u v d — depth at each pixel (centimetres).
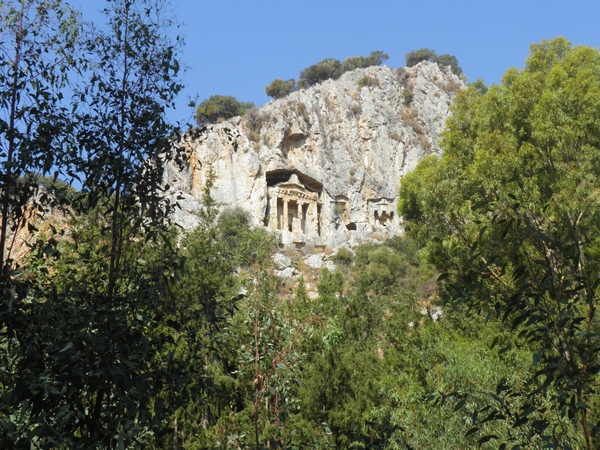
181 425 1700
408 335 2252
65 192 874
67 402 778
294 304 1691
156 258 940
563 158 2748
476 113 3328
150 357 816
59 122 885
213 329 904
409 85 14638
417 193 3388
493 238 2328
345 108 13275
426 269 3375
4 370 804
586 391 716
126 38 943
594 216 704
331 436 1591
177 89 948
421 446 1492
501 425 1341
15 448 689
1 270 805
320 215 12362
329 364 1712
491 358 1788
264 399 1467
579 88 2827
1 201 834
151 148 918
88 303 834
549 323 671
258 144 11788
